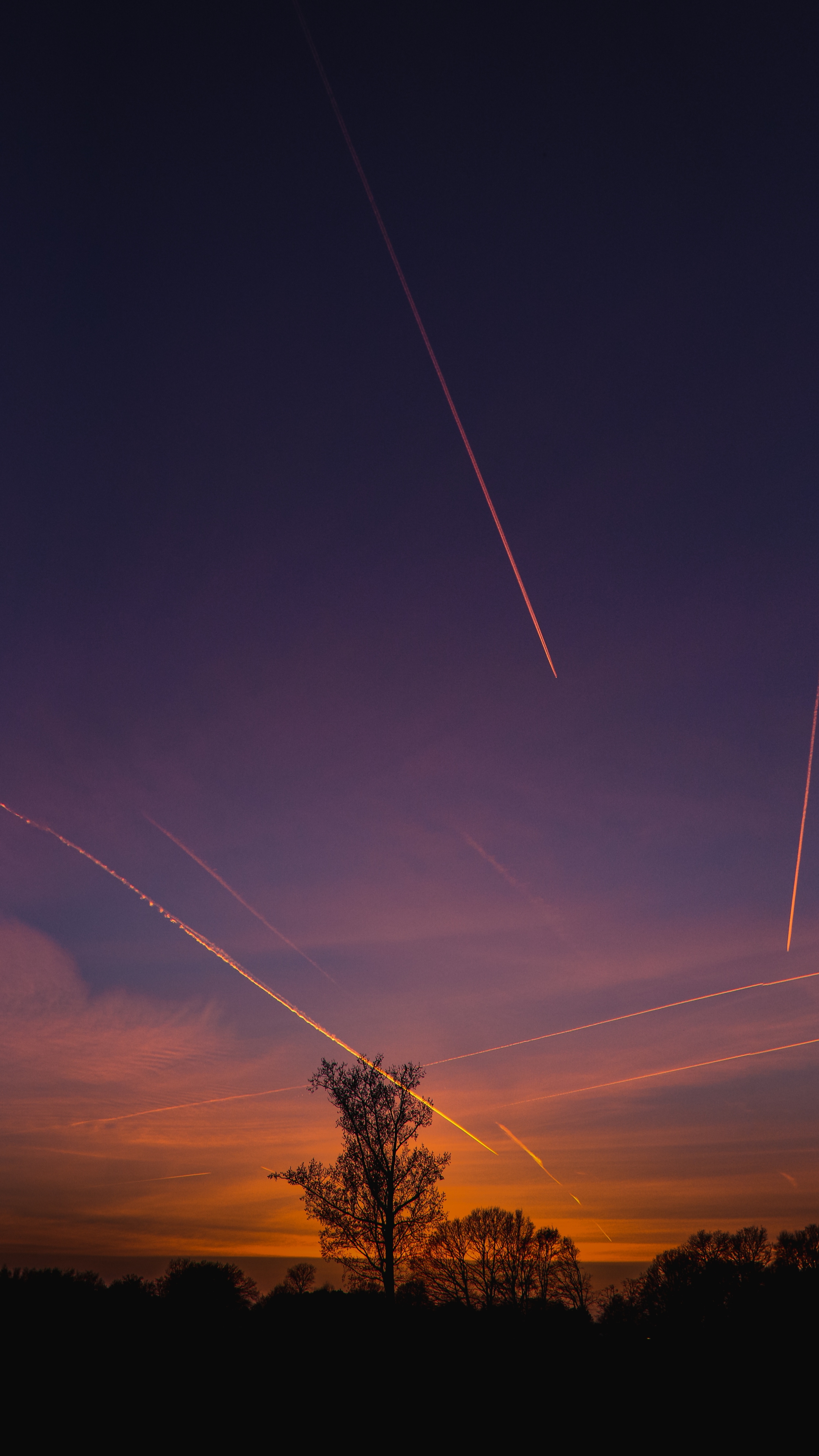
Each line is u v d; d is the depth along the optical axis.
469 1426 33.62
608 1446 31.44
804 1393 37.53
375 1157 42.38
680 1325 49.66
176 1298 58.25
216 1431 32.47
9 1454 29.95
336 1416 34.59
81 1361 42.56
